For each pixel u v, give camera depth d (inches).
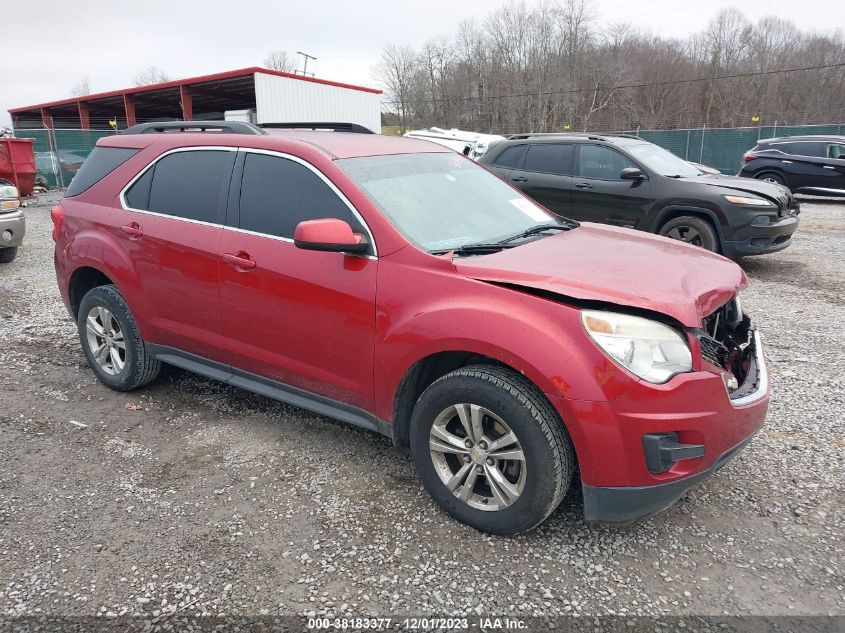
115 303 170.9
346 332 126.3
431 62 2154.3
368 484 132.5
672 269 120.2
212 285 147.4
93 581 103.9
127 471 138.3
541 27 2065.7
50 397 177.6
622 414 99.4
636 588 102.3
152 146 166.7
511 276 110.6
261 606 98.5
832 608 97.7
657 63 2156.7
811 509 123.0
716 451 105.0
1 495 129.0
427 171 148.9
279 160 140.6
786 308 262.2
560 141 363.3
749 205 306.3
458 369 114.0
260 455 144.9
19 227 352.8
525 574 105.3
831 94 1962.4
